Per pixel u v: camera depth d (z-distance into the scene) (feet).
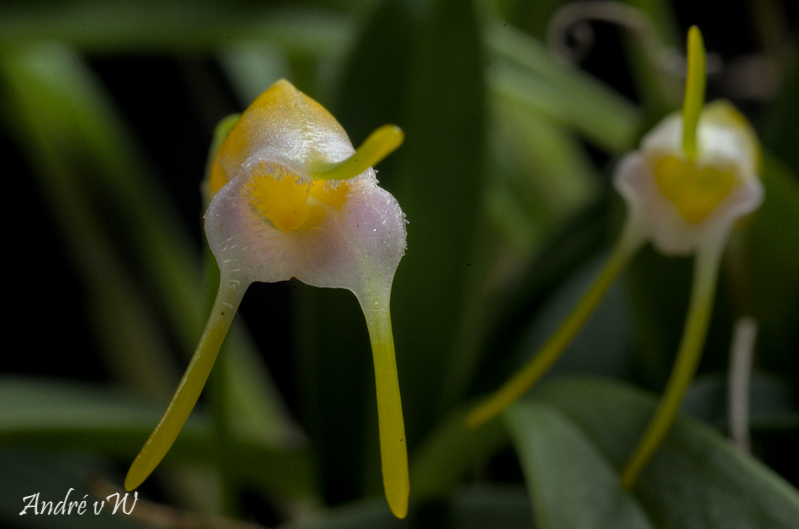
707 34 1.59
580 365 0.83
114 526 0.74
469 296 0.72
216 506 1.07
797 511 0.51
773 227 0.68
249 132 0.45
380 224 0.45
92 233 1.20
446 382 0.72
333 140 0.45
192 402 0.45
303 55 0.94
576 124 1.01
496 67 0.99
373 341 0.44
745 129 0.52
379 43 0.72
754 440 0.66
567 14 0.99
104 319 1.24
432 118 0.72
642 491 0.52
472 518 0.62
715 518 0.51
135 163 1.34
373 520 0.62
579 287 0.87
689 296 0.72
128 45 0.90
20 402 0.77
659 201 0.52
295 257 0.44
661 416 0.52
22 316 1.26
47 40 0.88
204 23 0.91
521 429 0.55
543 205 1.17
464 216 0.71
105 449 0.74
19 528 0.71
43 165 1.18
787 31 1.38
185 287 1.21
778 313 0.71
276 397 1.34
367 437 0.73
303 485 0.81
